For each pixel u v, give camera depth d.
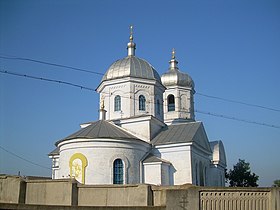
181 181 37.66
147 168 36.62
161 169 36.31
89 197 20.83
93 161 34.25
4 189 23.62
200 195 17.77
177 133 40.56
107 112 43.25
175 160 38.38
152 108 43.38
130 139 35.72
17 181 23.02
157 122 41.62
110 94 43.47
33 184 22.78
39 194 22.34
